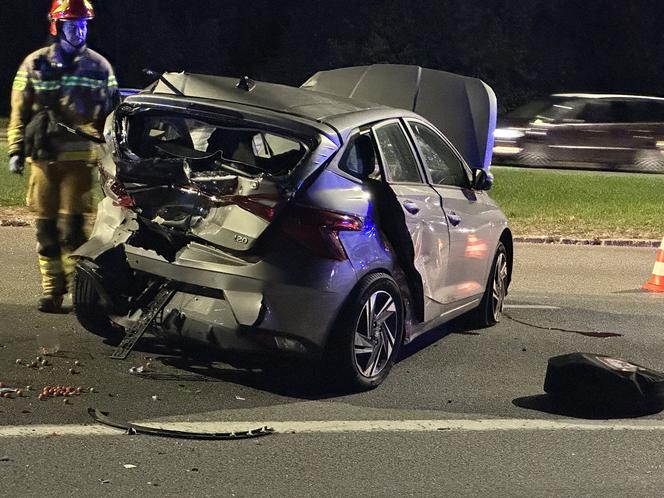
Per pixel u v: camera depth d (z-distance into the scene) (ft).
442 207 24.25
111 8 133.59
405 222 21.98
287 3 140.36
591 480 16.85
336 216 20.20
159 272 20.99
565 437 19.13
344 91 38.58
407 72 38.14
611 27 145.18
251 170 20.70
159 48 134.00
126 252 21.49
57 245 25.70
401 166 23.32
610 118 83.35
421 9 139.64
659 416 20.94
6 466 15.81
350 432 18.56
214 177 20.34
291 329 19.98
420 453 17.71
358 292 20.65
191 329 20.51
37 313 25.73
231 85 22.12
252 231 19.90
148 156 22.20
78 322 24.80
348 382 20.92
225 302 20.25
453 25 139.54
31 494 14.80
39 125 25.07
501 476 16.81
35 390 19.63
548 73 141.90
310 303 19.94
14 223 40.96
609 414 20.84
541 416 20.45
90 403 19.08
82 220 25.75
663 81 147.23
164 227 20.77
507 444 18.52
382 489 15.89
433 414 20.08
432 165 25.16
